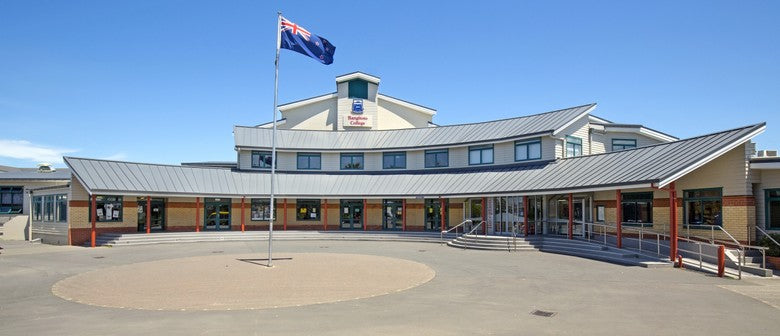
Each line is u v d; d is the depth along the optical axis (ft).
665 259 67.82
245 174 123.85
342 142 135.44
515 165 111.55
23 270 65.10
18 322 37.32
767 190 67.36
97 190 94.63
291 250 89.51
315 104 151.74
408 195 112.78
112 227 105.91
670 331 33.65
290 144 132.36
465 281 54.65
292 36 71.67
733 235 68.18
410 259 75.20
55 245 100.83
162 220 114.73
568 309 40.45
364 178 126.11
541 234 96.12
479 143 116.88
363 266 67.05
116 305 43.09
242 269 64.03
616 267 65.10
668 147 78.74
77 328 35.22
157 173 111.04
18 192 151.43
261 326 35.40
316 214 126.31
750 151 67.56
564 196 94.68
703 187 72.79
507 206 102.78
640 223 81.97
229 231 116.57
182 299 45.27
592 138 114.83
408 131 136.77
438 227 119.24
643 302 43.09
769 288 49.98
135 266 67.82
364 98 150.30
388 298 45.44
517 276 58.03
